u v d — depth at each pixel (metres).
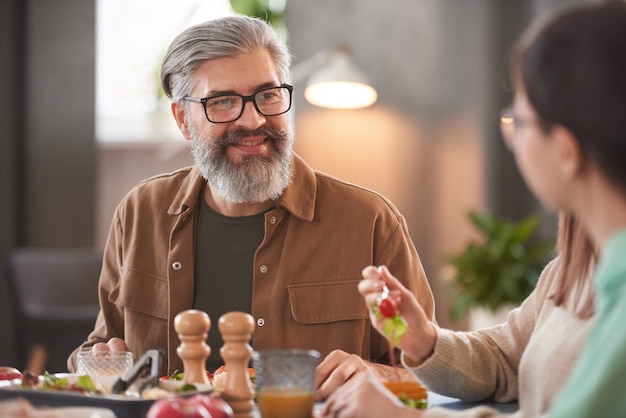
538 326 1.56
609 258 1.03
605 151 1.02
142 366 1.40
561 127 1.05
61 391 1.34
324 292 2.08
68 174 5.76
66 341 4.54
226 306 2.08
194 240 2.14
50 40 5.73
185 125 2.24
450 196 5.66
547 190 1.10
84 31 5.77
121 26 6.17
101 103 6.20
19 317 4.58
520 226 5.14
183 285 2.10
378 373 1.72
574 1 5.34
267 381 1.28
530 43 1.08
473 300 5.11
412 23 5.67
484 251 5.18
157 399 1.24
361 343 2.07
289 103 2.11
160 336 2.11
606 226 1.05
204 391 1.34
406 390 1.48
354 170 5.65
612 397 0.96
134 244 2.16
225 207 2.15
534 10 5.58
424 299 2.18
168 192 2.21
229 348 1.39
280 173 2.06
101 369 1.61
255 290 2.07
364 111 5.65
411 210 5.66
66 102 5.76
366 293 1.49
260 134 2.04
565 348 1.42
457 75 5.64
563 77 1.03
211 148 2.05
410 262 2.17
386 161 5.65
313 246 2.10
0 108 5.65
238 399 1.37
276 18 5.85
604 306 1.04
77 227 5.77
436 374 1.60
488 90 5.64
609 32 1.02
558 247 1.55
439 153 5.64
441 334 1.60
